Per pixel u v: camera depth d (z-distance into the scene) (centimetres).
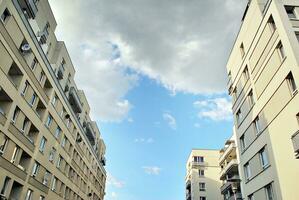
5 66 2211
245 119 2686
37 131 2947
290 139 1844
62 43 3669
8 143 2325
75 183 4488
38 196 3009
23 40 2545
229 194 4206
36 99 2875
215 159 6303
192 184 5975
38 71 2889
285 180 1853
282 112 1983
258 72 2427
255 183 2344
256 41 2506
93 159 5875
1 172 2234
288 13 2180
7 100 2336
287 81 1952
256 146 2381
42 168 3103
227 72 3344
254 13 2586
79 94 5031
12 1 2258
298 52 1861
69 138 4081
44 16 3111
